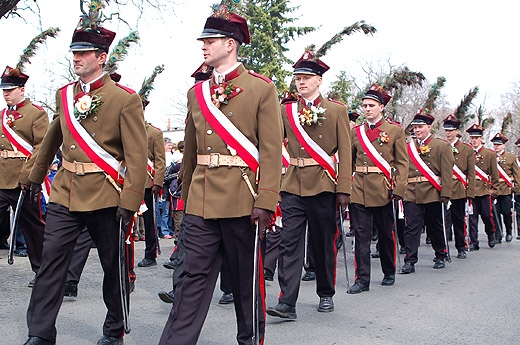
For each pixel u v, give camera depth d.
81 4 5.50
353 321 5.56
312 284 7.53
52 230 4.29
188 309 3.80
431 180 8.68
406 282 7.55
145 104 8.09
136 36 4.95
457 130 10.34
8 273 7.56
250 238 3.97
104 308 5.85
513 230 14.74
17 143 7.01
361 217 7.03
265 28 25.56
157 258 9.24
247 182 3.95
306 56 5.94
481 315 5.81
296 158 5.81
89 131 4.34
